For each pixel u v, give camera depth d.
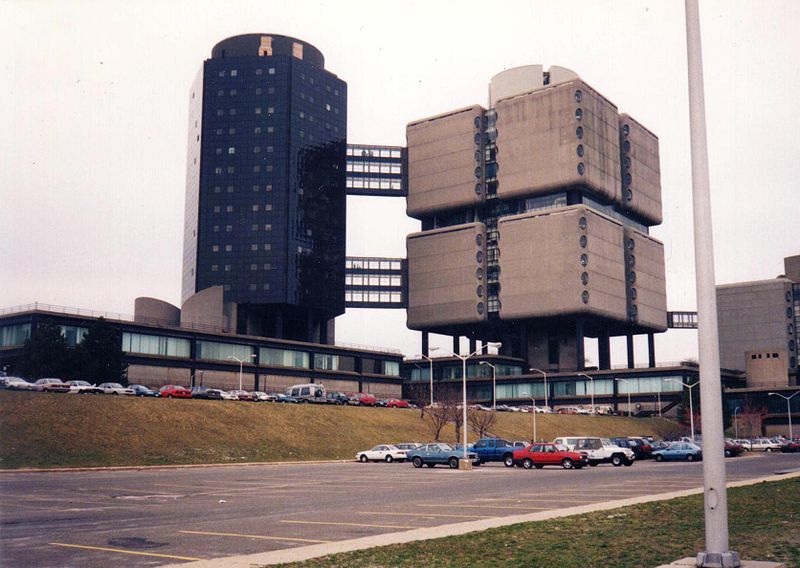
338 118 184.62
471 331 193.50
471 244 179.88
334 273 175.25
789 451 90.12
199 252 170.25
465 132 184.75
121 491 32.19
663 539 15.55
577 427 116.00
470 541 15.77
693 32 13.06
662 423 134.00
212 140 174.75
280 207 169.25
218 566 13.45
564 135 170.25
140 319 126.38
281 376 130.88
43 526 19.77
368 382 148.88
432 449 54.81
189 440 66.25
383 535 17.11
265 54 181.12
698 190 12.66
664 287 193.62
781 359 159.00
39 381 73.62
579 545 14.97
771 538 15.42
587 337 197.12
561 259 164.75
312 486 34.97
